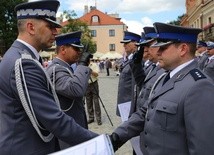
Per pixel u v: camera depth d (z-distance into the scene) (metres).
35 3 3.12
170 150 2.94
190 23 48.72
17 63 2.90
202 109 2.79
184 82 2.96
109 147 2.75
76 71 4.18
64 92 4.14
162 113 2.99
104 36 84.19
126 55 7.48
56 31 3.29
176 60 3.12
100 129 9.34
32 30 3.13
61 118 2.97
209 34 29.08
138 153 4.01
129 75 7.05
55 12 3.23
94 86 9.52
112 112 12.09
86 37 46.91
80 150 2.66
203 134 2.75
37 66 2.97
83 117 4.57
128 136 3.52
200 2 38.69
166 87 3.05
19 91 2.88
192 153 2.80
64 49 4.60
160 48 3.16
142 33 6.07
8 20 48.34
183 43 3.10
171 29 3.10
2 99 2.97
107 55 65.75
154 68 4.67
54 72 4.20
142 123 3.54
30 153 2.95
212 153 2.74
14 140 2.92
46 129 3.03
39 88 2.94
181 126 2.91
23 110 2.94
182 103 2.89
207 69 9.60
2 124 2.98
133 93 5.90
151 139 3.09
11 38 47.81
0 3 47.16
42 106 2.92
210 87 2.84
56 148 3.31
